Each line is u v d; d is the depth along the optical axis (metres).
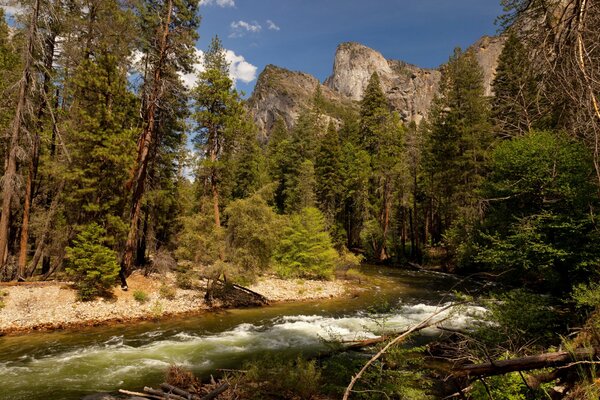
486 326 8.47
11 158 16.06
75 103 18.77
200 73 20.27
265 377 8.73
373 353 10.36
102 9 18.81
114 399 8.26
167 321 15.78
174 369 9.38
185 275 19.00
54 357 11.24
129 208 22.23
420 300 20.77
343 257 30.69
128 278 19.42
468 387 5.46
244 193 37.09
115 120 18.39
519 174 13.16
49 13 16.84
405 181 38.53
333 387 7.82
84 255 16.39
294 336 13.79
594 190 11.02
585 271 11.72
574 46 3.22
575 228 11.50
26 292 15.84
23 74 16.22
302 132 48.84
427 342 11.57
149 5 20.17
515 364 3.83
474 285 23.67
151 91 20.30
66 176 17.14
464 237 27.66
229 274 17.55
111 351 11.89
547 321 7.81
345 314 17.59
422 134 44.03
